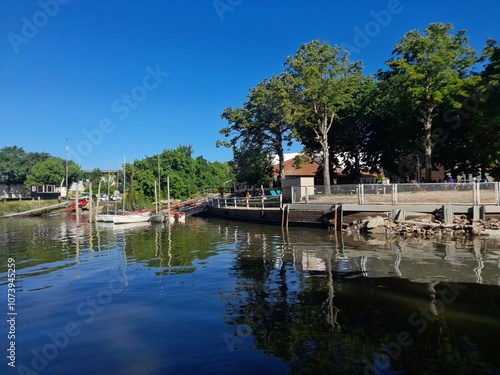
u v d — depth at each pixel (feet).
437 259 49.03
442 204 74.33
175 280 42.70
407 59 114.62
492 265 44.78
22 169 304.91
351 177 174.81
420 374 20.39
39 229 127.24
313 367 21.39
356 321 27.99
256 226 108.68
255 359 22.47
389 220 78.23
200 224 127.54
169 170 244.01
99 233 107.34
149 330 27.32
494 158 108.68
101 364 22.35
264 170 163.63
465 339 24.48
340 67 129.70
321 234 81.35
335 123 152.35
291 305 32.14
